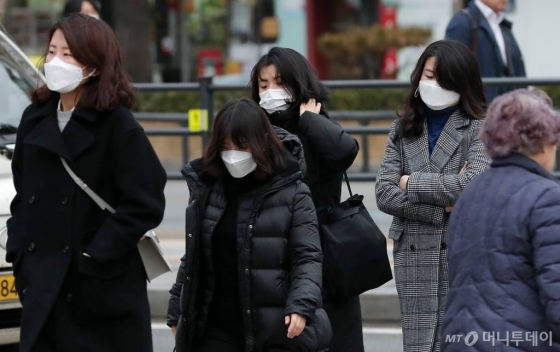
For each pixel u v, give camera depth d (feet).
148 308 48.01
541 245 36.76
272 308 44.86
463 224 39.24
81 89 46.21
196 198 45.93
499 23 96.27
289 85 50.72
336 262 49.75
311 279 44.75
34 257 45.85
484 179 39.47
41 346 45.75
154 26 239.91
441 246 51.31
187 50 240.12
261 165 44.55
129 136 45.62
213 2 237.86
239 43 237.66
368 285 50.26
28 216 46.01
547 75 201.26
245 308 44.83
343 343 51.11
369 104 141.28
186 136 113.19
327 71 221.46
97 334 46.14
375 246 50.37
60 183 45.65
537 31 201.05
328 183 51.03
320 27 230.27
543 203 37.35
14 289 55.88
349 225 50.47
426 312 51.39
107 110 45.75
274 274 44.86
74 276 45.55
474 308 37.86
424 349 51.08
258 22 235.61
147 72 170.91
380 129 111.96
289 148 46.98
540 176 38.45
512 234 37.55
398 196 51.31
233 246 45.47
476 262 38.22
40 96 47.34
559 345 36.24
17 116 67.36
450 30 95.25
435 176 50.52
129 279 46.73
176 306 48.14
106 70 45.78
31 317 44.98
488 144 39.50
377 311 77.87
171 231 105.19
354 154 50.08
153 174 45.93
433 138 52.39
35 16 237.66
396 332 75.56
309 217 45.55
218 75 234.58
